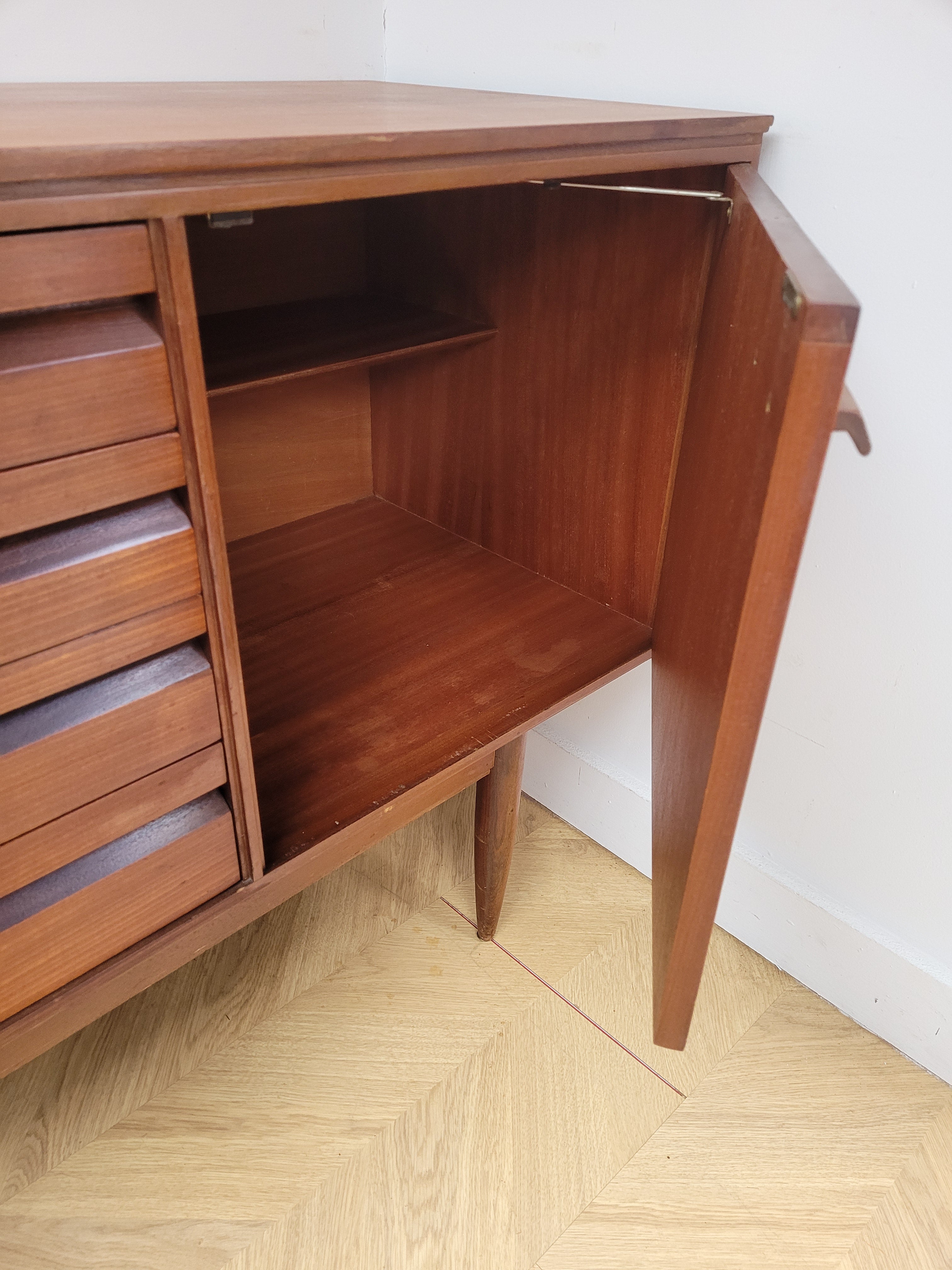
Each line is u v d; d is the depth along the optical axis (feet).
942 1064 3.29
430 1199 2.88
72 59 2.86
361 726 2.65
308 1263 2.70
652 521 2.96
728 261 2.19
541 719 2.71
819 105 2.54
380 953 3.67
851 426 1.47
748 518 1.58
